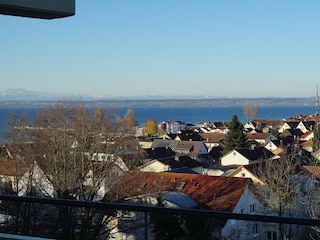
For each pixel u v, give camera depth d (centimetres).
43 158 1736
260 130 8738
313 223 245
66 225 765
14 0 220
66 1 237
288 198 1524
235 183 1591
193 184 1661
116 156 1788
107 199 1625
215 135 7356
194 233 386
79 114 1880
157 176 1761
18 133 1780
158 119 16788
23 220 837
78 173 1734
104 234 826
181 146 6222
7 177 1730
